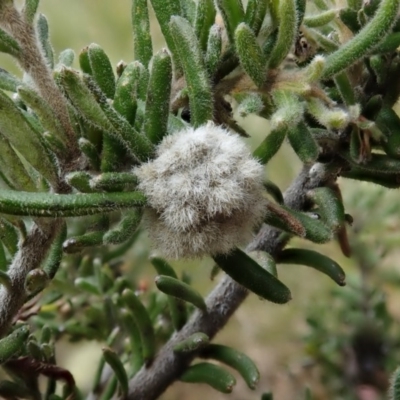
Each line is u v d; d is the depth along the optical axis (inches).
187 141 4.2
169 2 4.5
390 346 7.3
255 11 4.4
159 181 4.2
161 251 4.3
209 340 5.3
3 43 4.3
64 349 7.4
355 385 7.3
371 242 7.6
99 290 6.2
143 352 5.3
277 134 4.3
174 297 5.2
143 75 4.5
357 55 4.3
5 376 5.8
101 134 4.4
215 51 4.4
